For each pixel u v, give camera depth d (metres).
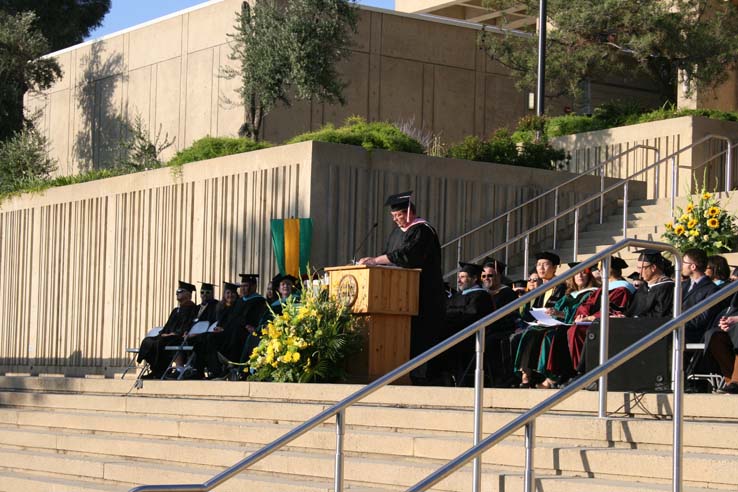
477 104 32.47
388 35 30.81
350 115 30.00
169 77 31.89
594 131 26.80
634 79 35.22
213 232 22.14
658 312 12.09
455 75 32.03
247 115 27.77
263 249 20.89
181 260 23.02
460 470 8.98
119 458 12.87
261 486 10.22
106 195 25.27
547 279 14.72
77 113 35.47
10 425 15.66
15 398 16.53
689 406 9.00
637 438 8.61
